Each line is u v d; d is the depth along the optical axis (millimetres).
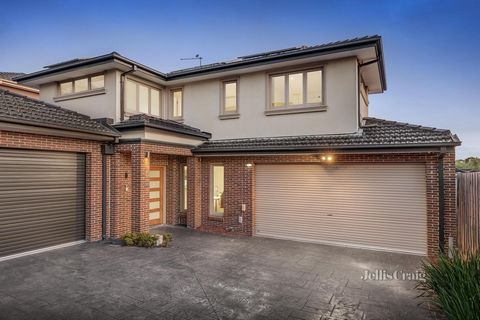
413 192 8250
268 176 10250
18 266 6844
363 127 10109
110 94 10328
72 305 4961
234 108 11680
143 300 5188
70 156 8836
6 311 4727
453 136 7992
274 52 11531
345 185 9094
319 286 5918
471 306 3807
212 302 5148
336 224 9172
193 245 8961
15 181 7492
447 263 4949
